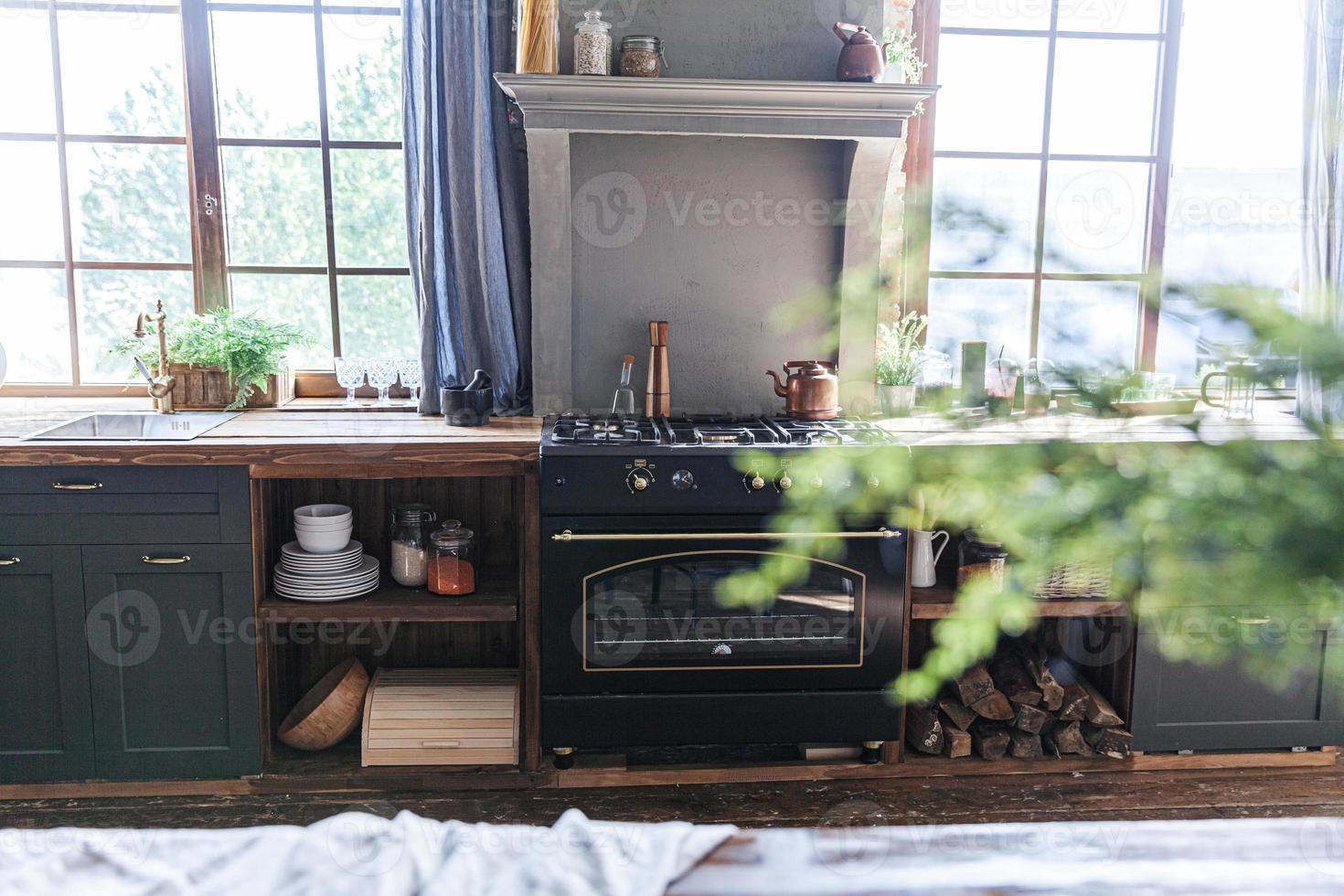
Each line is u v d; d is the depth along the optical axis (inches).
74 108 131.6
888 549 114.0
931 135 138.6
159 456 108.4
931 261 139.2
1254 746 122.2
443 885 46.5
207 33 130.4
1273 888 45.2
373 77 132.9
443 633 132.2
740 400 134.4
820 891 45.7
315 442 111.2
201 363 128.3
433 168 123.6
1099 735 121.9
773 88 118.2
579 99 117.3
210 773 114.7
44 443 108.0
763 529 111.4
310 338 133.1
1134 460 26.0
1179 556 24.8
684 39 125.8
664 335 127.0
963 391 29.7
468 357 128.5
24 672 111.5
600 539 109.8
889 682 116.9
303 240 135.7
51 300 135.3
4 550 109.2
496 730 117.9
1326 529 23.5
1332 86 125.0
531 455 112.2
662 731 115.3
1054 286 140.8
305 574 116.3
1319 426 25.2
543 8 117.0
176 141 133.0
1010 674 125.3
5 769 112.4
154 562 110.4
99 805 112.9
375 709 118.7
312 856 48.6
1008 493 26.4
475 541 123.2
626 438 112.7
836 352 133.8
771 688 115.7
